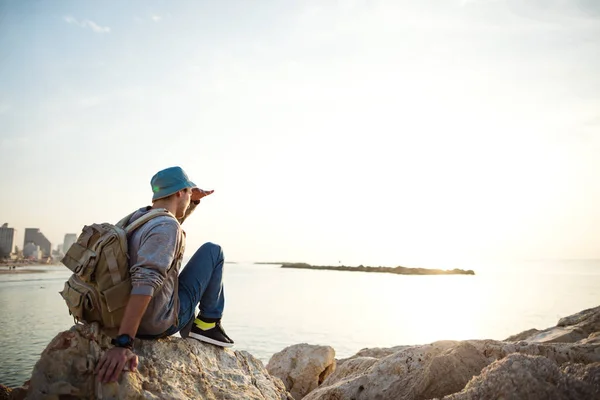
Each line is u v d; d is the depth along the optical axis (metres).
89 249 2.63
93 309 2.64
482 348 3.77
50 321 34.28
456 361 3.48
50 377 2.54
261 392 3.37
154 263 2.59
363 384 3.97
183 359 3.09
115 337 2.72
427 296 70.00
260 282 118.38
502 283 111.12
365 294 76.00
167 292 2.84
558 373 2.61
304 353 8.07
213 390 3.02
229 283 112.44
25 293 65.88
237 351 3.77
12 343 23.78
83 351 2.62
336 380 5.46
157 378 2.80
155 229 2.71
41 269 184.00
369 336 29.58
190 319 3.25
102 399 2.50
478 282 120.00
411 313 44.25
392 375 3.91
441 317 40.25
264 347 24.53
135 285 2.55
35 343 23.80
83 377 2.58
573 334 5.07
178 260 2.90
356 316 41.94
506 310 44.97
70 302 2.68
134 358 2.58
